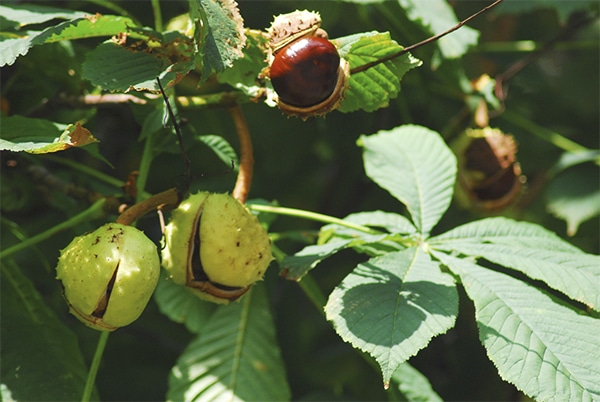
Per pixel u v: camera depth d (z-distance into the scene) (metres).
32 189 0.98
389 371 0.74
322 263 1.14
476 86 1.08
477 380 1.13
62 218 1.05
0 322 0.87
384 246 0.86
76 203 0.96
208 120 1.10
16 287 0.88
